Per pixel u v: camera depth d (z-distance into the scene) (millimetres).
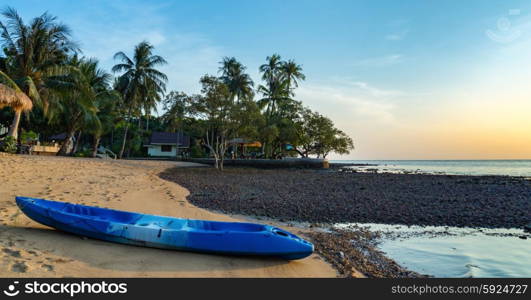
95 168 18672
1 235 5207
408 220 9969
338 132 44500
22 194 9117
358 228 8836
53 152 31625
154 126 60969
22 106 17375
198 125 28828
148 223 6160
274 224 8875
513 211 11578
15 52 22234
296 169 38469
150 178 17625
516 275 5609
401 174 31969
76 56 30250
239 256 5496
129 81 35031
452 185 20750
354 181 22500
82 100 27719
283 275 4953
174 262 4949
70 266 4379
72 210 6262
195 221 6164
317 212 10648
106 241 5527
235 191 14945
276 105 43938
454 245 7422
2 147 21078
